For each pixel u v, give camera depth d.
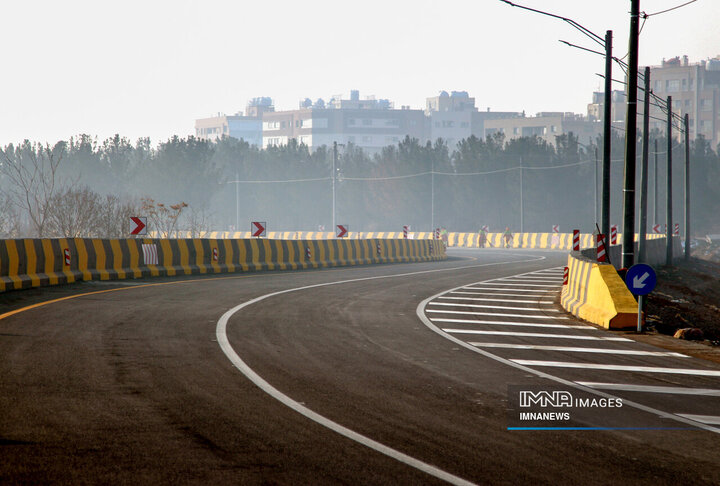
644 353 27.02
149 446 14.12
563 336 30.94
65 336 26.78
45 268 46.84
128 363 22.17
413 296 45.12
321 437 14.95
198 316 33.16
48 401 17.44
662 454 14.33
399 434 15.30
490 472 12.98
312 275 61.75
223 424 15.77
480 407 17.84
